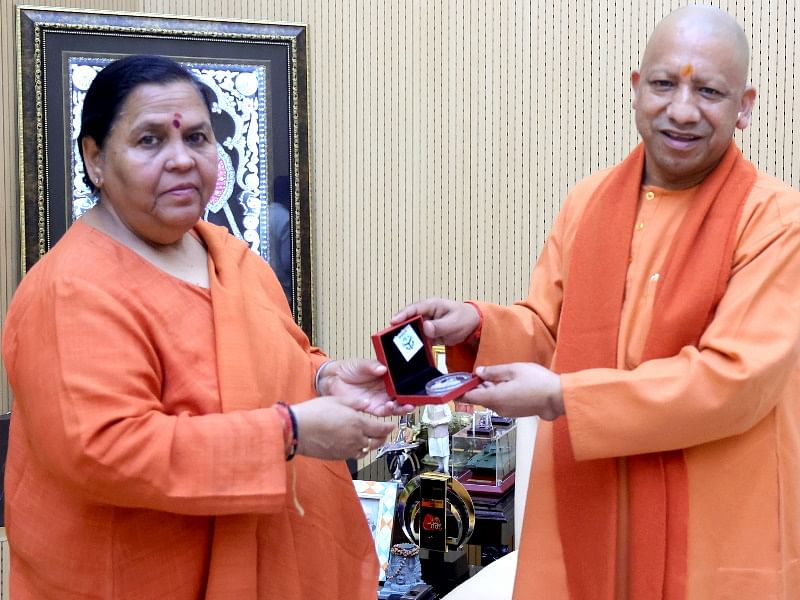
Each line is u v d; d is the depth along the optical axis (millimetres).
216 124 3656
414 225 3854
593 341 1934
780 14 3402
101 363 1629
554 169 3680
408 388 1959
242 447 1659
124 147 1717
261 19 3863
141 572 1710
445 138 3789
